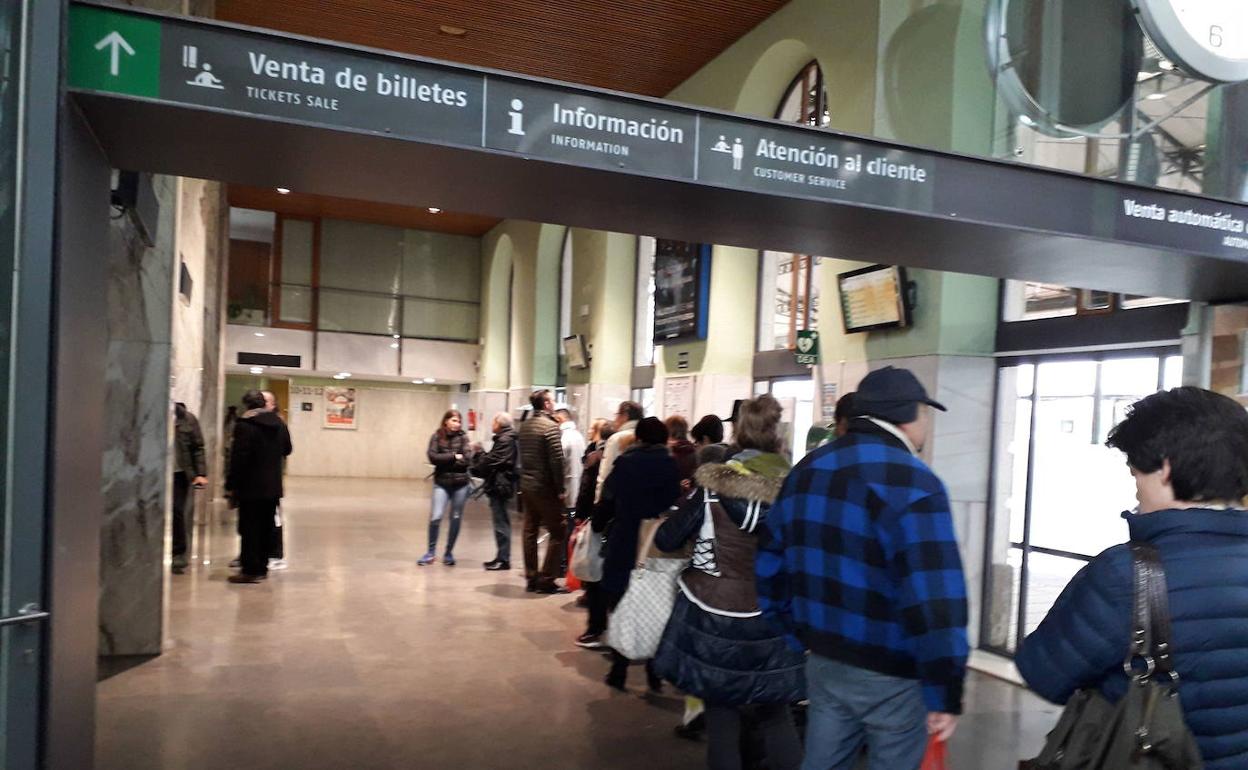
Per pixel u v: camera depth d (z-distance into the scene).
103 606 5.04
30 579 2.12
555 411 7.84
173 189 5.00
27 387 2.12
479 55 10.16
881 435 2.24
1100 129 4.86
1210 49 3.89
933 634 2.02
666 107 2.87
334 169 2.83
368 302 19.72
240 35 2.39
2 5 2.11
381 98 2.53
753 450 3.26
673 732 4.11
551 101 2.72
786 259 8.95
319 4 9.09
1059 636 1.47
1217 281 4.04
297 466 21.41
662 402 10.91
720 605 3.02
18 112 2.12
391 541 9.98
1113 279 4.07
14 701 2.11
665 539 3.11
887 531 2.12
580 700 4.53
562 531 7.16
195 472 7.86
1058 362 5.85
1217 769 1.37
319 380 21.50
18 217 2.11
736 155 2.95
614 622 3.76
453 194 3.10
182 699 4.36
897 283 6.35
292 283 19.14
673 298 10.45
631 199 3.09
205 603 6.46
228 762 3.59
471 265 20.56
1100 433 5.57
